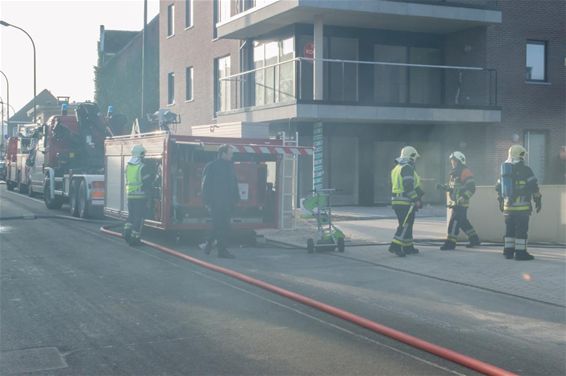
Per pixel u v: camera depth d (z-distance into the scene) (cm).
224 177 1192
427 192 2461
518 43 2375
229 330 698
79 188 1906
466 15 2211
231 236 1447
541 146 2442
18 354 610
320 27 2070
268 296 867
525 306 815
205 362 591
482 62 2328
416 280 980
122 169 1573
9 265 1089
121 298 848
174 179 1326
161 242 1401
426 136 2453
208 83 2945
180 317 751
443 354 606
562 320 747
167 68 3416
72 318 743
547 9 2416
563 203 1370
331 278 996
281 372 565
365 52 2317
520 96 2384
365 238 1462
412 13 2127
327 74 2258
